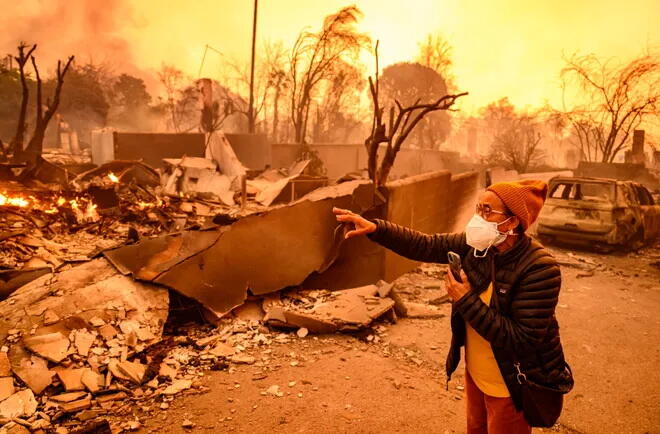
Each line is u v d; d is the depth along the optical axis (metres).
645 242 10.75
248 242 5.17
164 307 4.52
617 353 4.82
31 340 3.84
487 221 1.87
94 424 3.00
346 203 5.89
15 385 3.47
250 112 30.08
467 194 9.91
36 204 10.66
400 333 5.07
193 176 18.39
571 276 7.99
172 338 4.48
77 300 4.35
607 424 3.51
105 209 11.24
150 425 3.20
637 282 7.74
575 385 4.11
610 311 6.16
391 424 3.31
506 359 1.85
